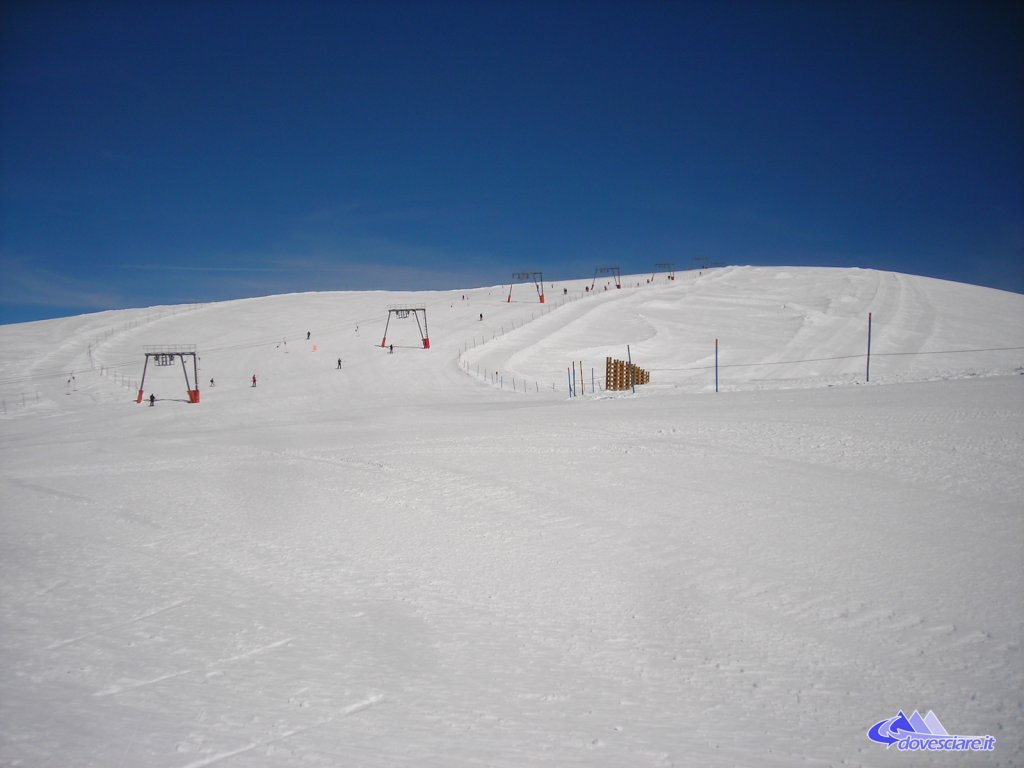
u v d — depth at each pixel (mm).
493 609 9836
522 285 124250
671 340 66250
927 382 26109
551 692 7395
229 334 82625
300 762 5945
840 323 68562
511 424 26375
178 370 66000
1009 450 14617
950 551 10367
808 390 27531
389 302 103812
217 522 15219
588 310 80688
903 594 9234
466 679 7738
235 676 7891
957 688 7105
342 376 58562
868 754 6047
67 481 21109
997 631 8125
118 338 81000
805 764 5887
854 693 7148
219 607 10234
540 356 61812
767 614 9102
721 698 7168
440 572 11406
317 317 91750
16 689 7555
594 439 20922
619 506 14117
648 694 7293
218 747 6219
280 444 26016
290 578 11461
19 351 74375
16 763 5895
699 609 9406
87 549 13539
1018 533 10734
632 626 9039
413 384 53500
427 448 22250
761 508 13102
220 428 35688
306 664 8203
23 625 9609
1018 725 6402
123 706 7113
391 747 6219
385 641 8875
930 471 14070
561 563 11438
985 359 50969
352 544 13141
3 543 14109
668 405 27250
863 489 13531
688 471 16188
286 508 16078
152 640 9016
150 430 37625
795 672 7656
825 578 9953
